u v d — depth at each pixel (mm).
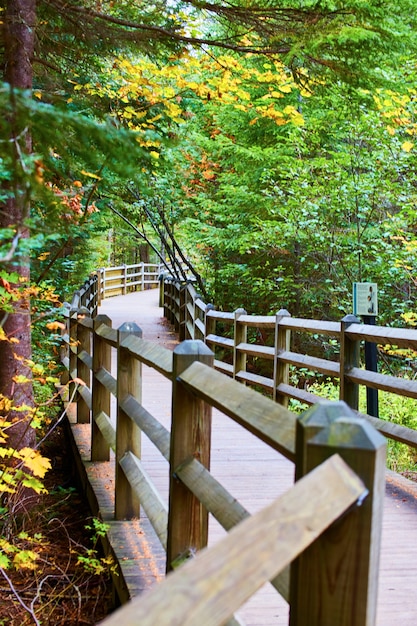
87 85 5516
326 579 1183
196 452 2297
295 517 1051
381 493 1187
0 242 2518
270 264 10727
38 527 3998
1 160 2273
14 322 4422
